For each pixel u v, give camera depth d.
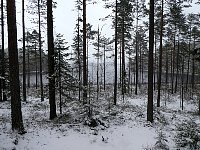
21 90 36.50
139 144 11.52
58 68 15.38
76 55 35.25
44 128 12.76
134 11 31.86
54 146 10.67
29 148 10.06
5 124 12.55
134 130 13.44
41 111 19.09
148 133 13.05
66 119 14.72
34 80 59.59
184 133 11.09
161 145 10.91
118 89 40.72
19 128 11.42
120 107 21.77
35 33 37.41
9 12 10.98
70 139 11.54
